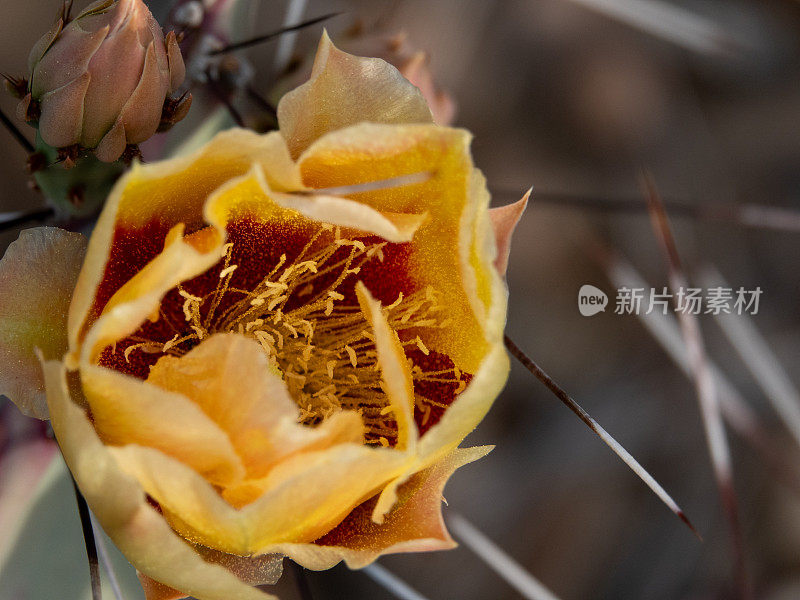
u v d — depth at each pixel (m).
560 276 0.51
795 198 0.53
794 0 0.54
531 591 0.35
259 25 0.44
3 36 0.43
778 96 0.55
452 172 0.26
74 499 0.29
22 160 0.43
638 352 0.51
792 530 0.48
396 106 0.27
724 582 0.48
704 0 0.55
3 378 0.26
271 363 0.28
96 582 0.26
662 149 0.54
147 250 0.27
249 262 0.28
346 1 0.48
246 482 0.26
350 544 0.27
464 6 0.52
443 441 0.26
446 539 0.26
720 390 0.37
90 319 0.26
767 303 0.52
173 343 0.28
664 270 0.51
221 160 0.26
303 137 0.27
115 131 0.27
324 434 0.25
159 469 0.25
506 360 0.26
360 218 0.26
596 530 0.49
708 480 0.50
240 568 0.27
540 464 0.50
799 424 0.37
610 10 0.39
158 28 0.28
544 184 0.52
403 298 0.28
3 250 0.39
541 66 0.53
